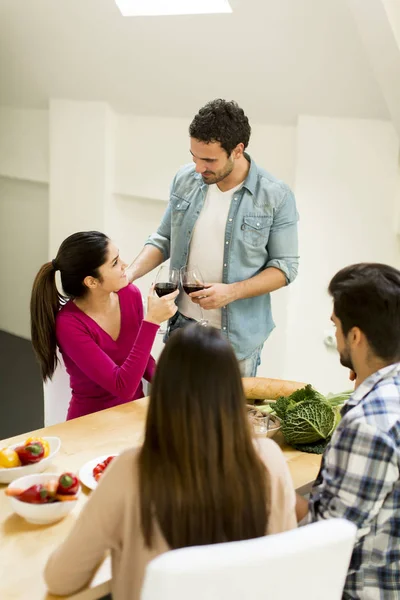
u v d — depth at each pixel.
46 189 5.35
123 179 4.68
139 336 2.40
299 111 3.62
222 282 2.78
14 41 4.53
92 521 1.31
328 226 3.69
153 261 2.97
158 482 1.24
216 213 2.74
